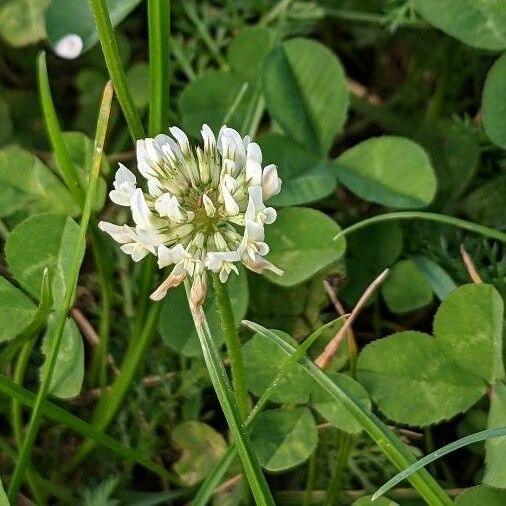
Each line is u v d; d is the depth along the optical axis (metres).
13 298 0.19
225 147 0.17
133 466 0.20
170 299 0.20
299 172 0.21
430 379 0.18
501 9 0.20
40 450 0.21
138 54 0.25
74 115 0.24
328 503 0.19
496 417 0.18
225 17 0.24
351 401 0.17
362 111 0.24
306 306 0.20
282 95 0.21
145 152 0.17
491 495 0.17
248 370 0.18
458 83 0.23
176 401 0.20
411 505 0.19
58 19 0.21
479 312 0.18
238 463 0.20
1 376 0.18
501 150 0.22
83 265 0.22
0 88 0.24
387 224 0.21
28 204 0.20
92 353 0.22
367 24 0.24
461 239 0.21
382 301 0.22
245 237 0.16
